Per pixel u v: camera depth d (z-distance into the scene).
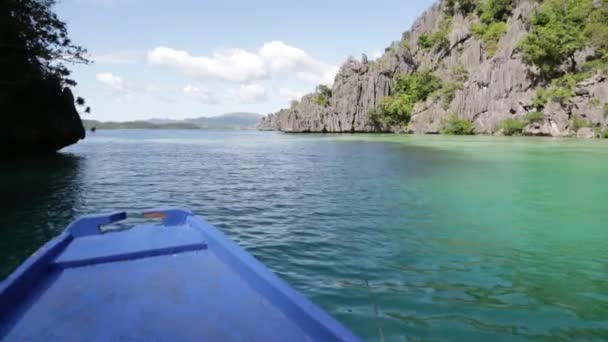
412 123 107.44
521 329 5.86
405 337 5.59
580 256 9.23
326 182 20.73
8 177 22.41
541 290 7.30
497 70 88.69
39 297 3.75
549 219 12.59
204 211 13.99
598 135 68.50
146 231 5.81
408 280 7.70
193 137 104.12
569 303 6.76
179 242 5.26
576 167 26.45
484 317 6.21
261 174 24.42
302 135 107.44
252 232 11.19
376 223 12.16
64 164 30.06
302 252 9.40
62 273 4.31
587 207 14.43
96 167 28.25
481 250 9.62
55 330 3.19
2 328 3.21
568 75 77.94
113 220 6.07
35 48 32.03
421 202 15.31
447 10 136.25
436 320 6.10
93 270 4.41
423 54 129.62
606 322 6.10
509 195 16.70
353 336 2.94
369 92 122.06
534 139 65.19
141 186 19.62
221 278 4.23
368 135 96.56
